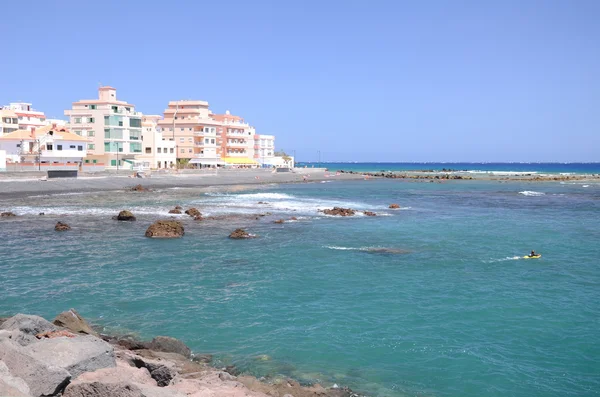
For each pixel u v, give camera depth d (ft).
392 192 282.97
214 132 420.36
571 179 449.48
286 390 41.39
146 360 40.19
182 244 108.27
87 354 36.86
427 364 48.65
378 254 99.45
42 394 30.22
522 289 74.28
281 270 85.25
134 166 328.49
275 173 401.70
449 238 119.24
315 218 154.30
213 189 275.80
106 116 323.37
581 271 85.87
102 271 83.15
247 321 59.82
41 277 78.74
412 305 66.33
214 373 43.34
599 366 48.49
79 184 236.43
